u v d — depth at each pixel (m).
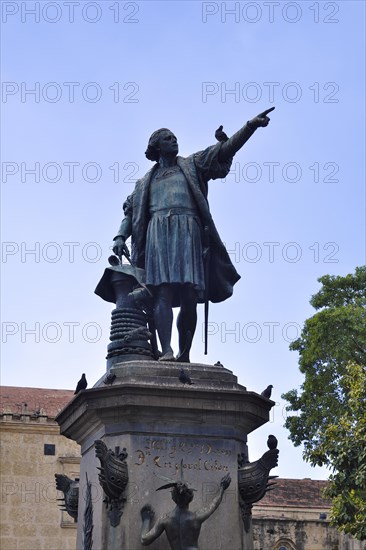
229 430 9.93
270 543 40.41
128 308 10.79
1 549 41.59
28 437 43.19
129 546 9.34
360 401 22.44
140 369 9.98
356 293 33.69
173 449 9.74
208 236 11.00
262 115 10.84
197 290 10.75
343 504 21.05
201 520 9.27
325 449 21.27
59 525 42.50
